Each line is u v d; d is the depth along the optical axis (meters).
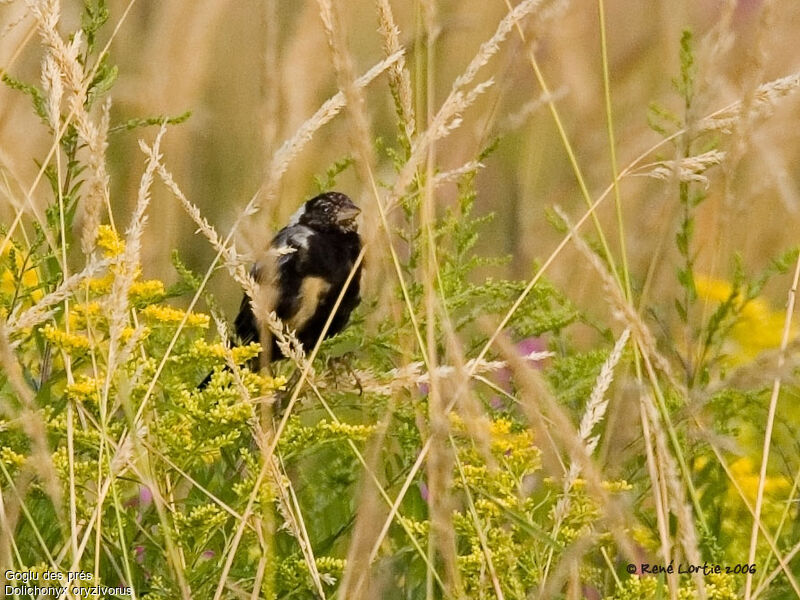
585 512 5.48
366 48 12.38
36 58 10.65
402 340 5.93
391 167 9.24
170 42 11.20
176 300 9.84
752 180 9.34
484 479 5.68
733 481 5.56
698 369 6.87
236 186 10.86
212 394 5.66
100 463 5.26
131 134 10.77
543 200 10.51
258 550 5.97
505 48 11.91
